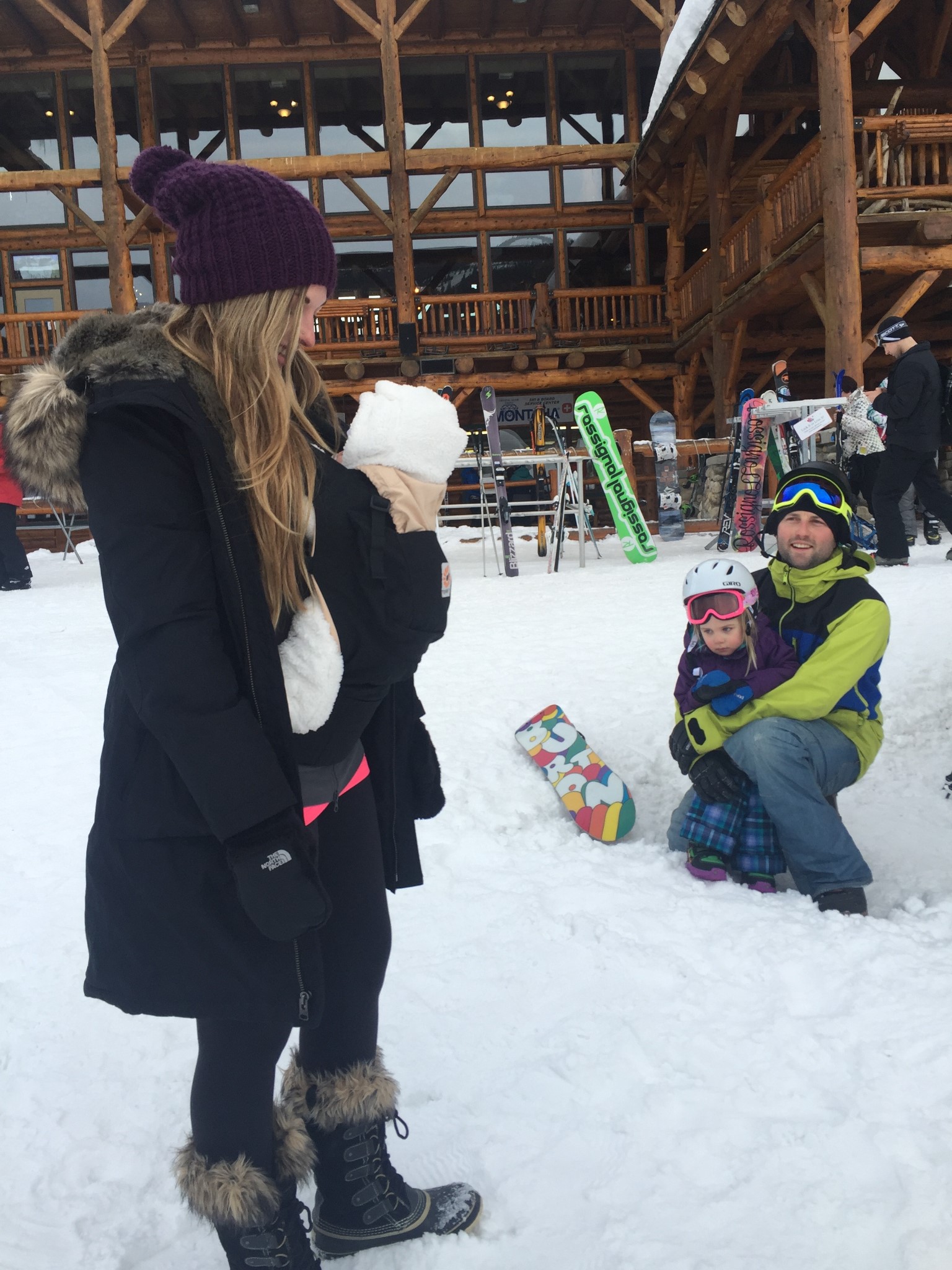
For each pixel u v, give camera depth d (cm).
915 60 1466
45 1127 169
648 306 1534
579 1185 149
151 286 1644
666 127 1300
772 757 245
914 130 933
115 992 112
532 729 339
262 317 113
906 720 376
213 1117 120
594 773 317
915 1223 132
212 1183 118
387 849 143
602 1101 168
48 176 1447
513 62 1611
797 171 1044
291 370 126
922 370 652
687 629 270
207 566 108
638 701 391
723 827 262
